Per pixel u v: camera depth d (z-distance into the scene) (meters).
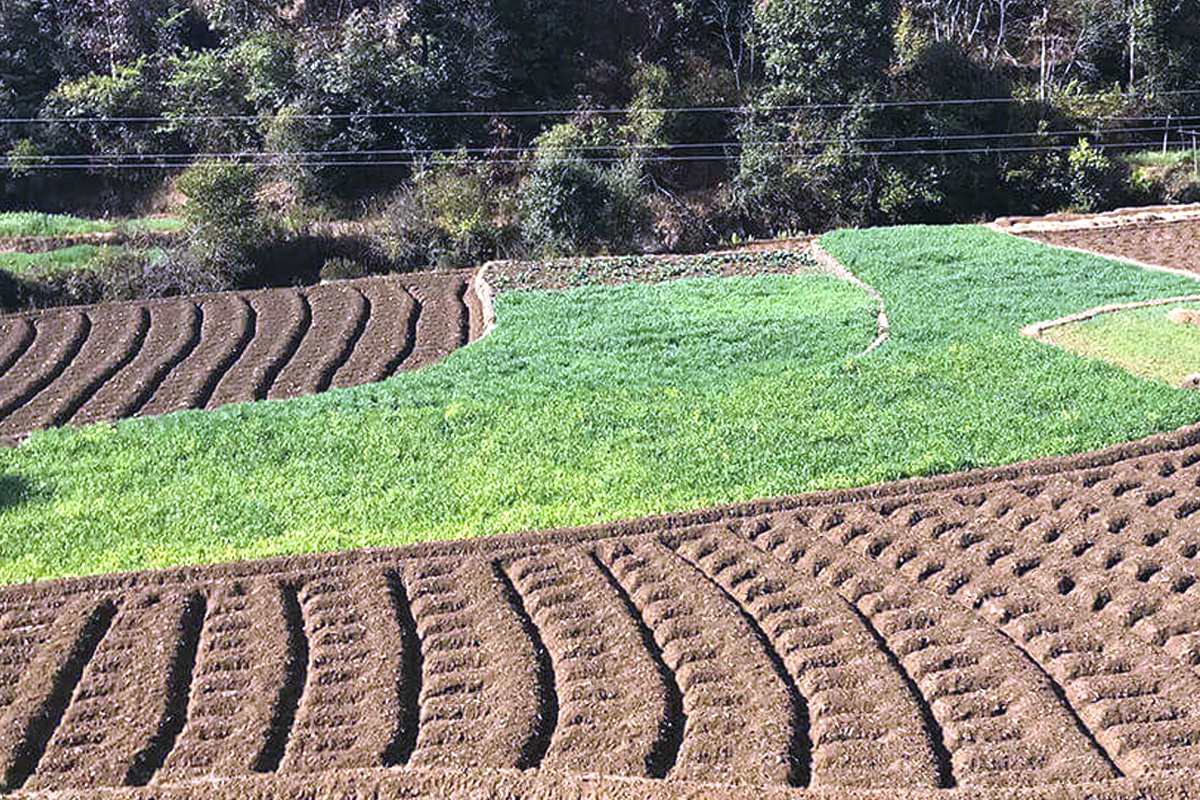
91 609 19.19
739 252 39.12
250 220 40.03
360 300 35.81
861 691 16.23
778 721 15.63
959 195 46.38
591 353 29.84
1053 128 47.97
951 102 47.28
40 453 25.45
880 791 14.20
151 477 24.25
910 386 26.31
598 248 41.31
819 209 45.19
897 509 21.25
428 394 27.45
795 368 27.97
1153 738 14.94
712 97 48.09
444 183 42.19
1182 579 18.30
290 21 50.62
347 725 16.33
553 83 50.00
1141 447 22.73
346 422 26.09
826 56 44.72
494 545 20.72
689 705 16.27
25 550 21.77
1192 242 38.62
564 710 16.33
